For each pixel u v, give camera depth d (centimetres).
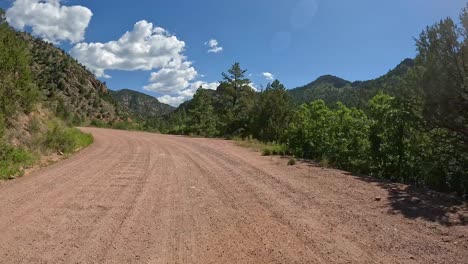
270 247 513
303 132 1550
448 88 823
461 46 817
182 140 2634
